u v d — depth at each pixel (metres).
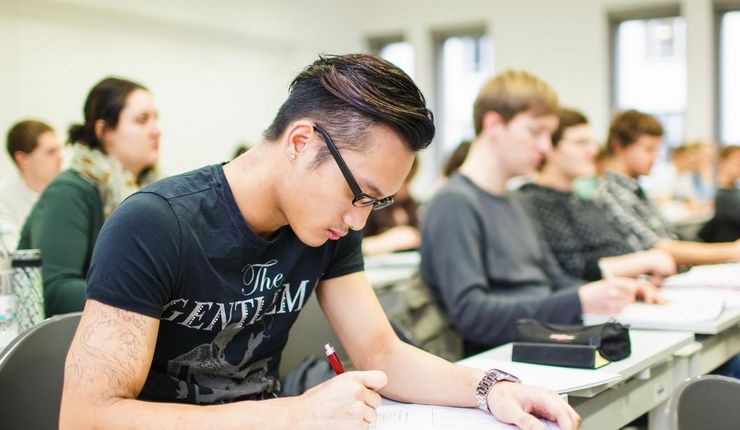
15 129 3.58
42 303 1.69
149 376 1.18
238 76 6.78
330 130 1.06
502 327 2.03
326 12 7.67
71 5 5.37
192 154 6.37
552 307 1.94
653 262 2.53
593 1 6.99
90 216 2.08
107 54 5.65
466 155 4.14
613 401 1.41
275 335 1.28
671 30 6.88
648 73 7.01
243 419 0.98
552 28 7.19
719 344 1.91
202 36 6.41
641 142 3.41
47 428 1.23
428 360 1.28
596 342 1.41
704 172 6.14
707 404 1.10
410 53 7.98
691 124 6.70
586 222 2.84
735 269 2.85
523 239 2.34
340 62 1.09
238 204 1.15
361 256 1.38
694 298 2.14
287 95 1.15
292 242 1.22
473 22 7.59
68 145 2.28
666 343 1.61
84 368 1.00
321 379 1.61
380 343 1.32
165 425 0.97
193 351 1.19
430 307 2.21
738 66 6.75
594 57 7.01
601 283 1.97
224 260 1.14
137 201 1.08
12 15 5.02
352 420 0.97
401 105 1.04
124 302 1.03
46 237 2.02
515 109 2.25
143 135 2.30
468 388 1.21
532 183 2.94
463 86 7.98
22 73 5.10
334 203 1.07
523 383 1.20
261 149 1.15
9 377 1.18
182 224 1.09
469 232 2.18
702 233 4.25
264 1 6.98
